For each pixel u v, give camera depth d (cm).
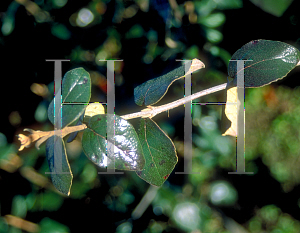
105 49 89
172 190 97
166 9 85
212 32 83
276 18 82
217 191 100
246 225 109
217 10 80
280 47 42
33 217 91
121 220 100
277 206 113
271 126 106
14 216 89
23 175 91
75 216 95
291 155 106
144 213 100
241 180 109
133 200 100
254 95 104
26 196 92
